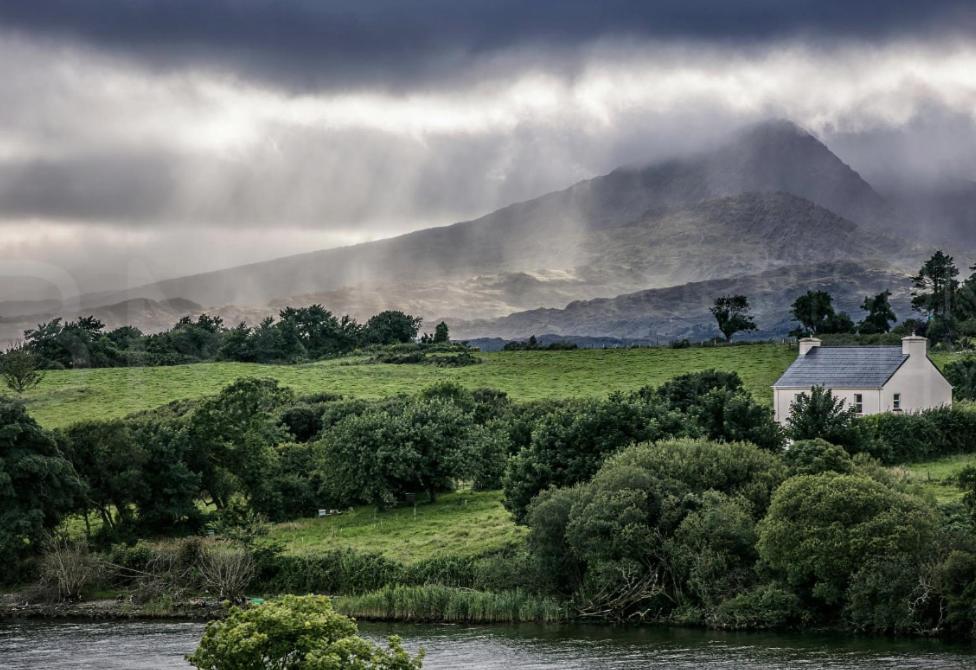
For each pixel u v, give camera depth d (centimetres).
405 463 9944
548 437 8794
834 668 5409
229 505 10112
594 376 17650
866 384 10812
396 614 7169
